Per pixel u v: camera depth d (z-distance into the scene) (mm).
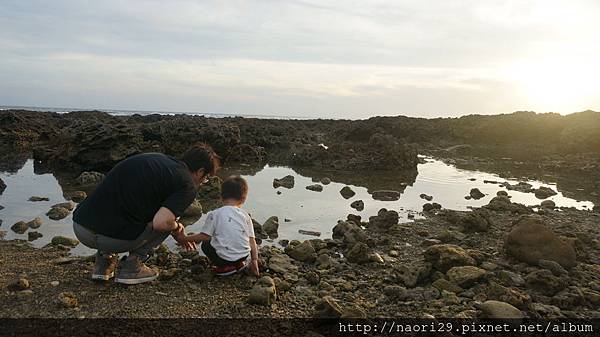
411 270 5426
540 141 34406
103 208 4496
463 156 27141
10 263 5508
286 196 11336
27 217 8211
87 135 14805
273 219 8188
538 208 11023
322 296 4914
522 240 6012
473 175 17797
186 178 4660
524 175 18578
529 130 35125
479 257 5977
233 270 5148
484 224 7953
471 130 35781
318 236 7816
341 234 7746
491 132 35219
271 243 7266
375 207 10430
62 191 10891
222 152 18203
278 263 5812
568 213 10312
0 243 6531
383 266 6020
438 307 4641
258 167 17594
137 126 18516
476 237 7621
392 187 13680
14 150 19422
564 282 5145
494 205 10227
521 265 5844
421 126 37469
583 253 6480
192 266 5379
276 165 18422
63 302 4242
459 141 35312
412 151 19266
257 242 7258
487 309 4383
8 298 4367
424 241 7219
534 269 5691
